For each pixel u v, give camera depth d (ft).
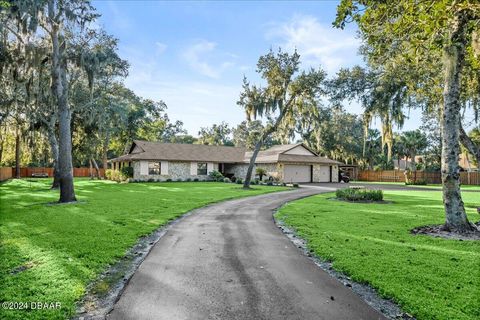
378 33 21.95
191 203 43.19
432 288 13.28
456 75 25.58
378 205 43.42
